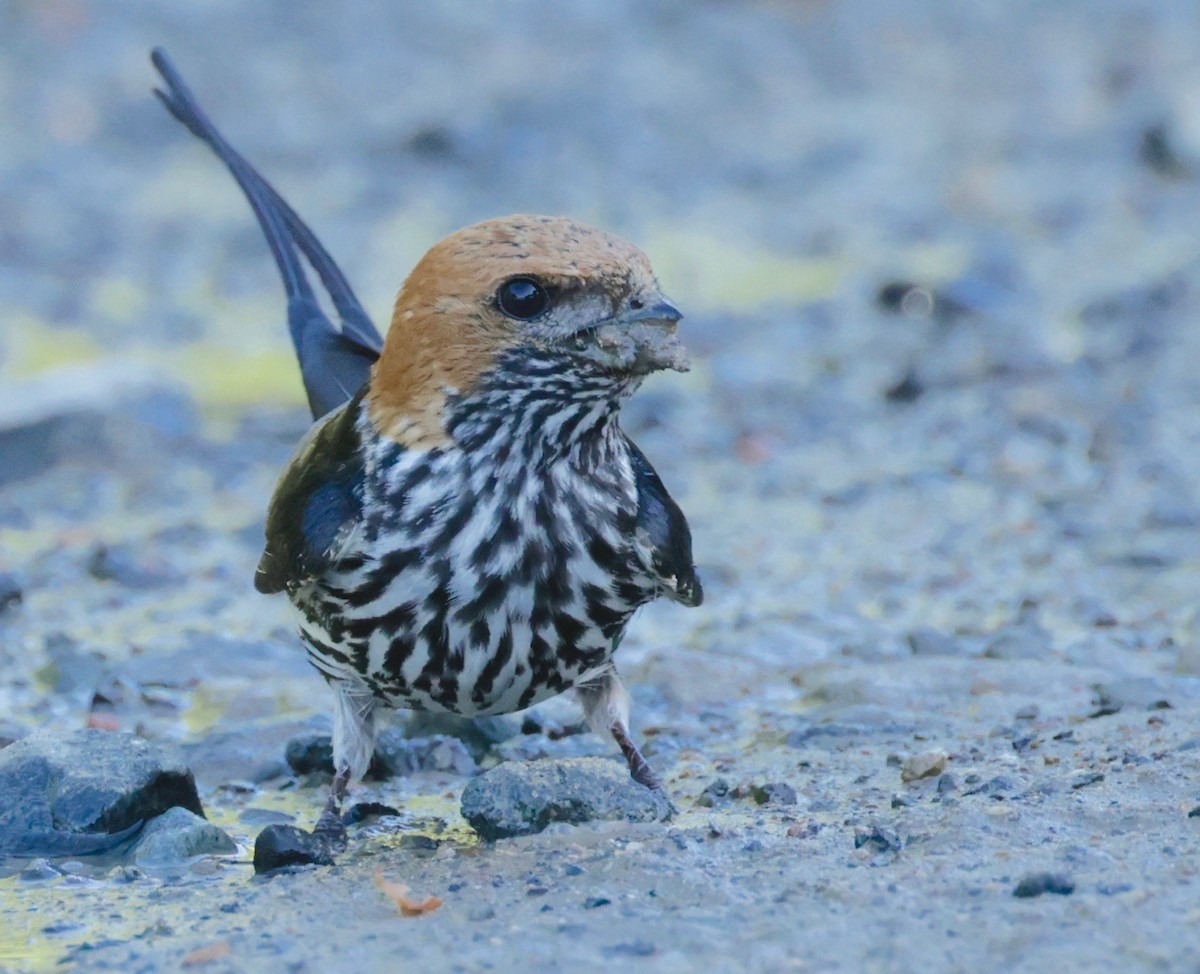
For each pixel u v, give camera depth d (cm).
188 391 1908
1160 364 1872
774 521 1502
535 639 817
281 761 964
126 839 840
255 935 677
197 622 1275
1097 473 1576
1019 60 3381
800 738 959
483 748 992
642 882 704
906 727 965
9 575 1305
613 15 3684
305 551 811
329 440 844
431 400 802
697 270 2416
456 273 792
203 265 2491
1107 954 591
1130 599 1238
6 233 2581
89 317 2256
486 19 3659
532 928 659
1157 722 911
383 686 835
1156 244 2428
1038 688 1026
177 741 1009
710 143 2997
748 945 624
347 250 2492
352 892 734
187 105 1138
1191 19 3550
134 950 673
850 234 2558
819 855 729
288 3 3694
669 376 1975
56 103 3150
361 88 3272
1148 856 692
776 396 1886
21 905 745
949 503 1523
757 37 3528
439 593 801
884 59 3441
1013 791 806
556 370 790
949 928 627
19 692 1118
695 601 859
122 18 3547
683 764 938
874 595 1282
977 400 1806
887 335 2097
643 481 845
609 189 2792
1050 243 2462
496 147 2922
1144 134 2841
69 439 1734
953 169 2839
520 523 802
